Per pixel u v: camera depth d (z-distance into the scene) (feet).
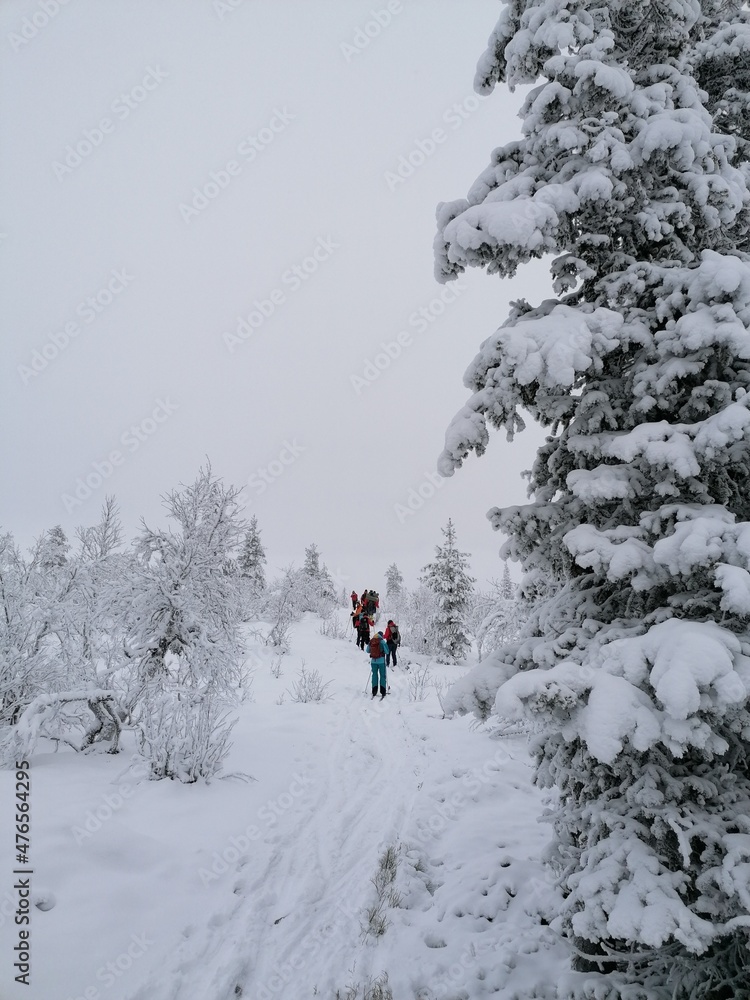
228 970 10.41
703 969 8.70
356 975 10.85
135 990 9.48
